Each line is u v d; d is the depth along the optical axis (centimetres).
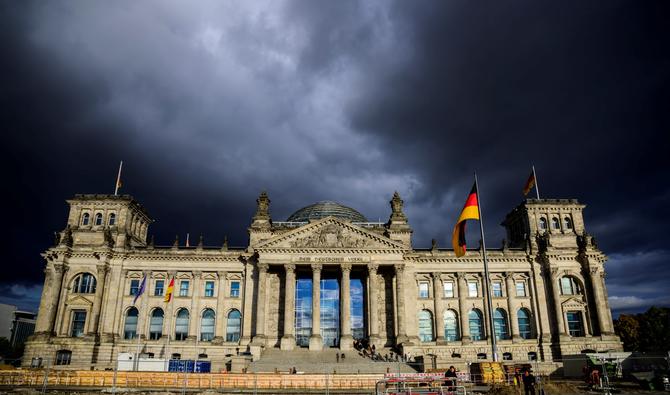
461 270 12000
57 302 10975
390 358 10075
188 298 11538
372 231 11325
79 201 12094
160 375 6775
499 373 6384
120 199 12138
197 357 10931
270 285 11612
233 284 11762
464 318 11612
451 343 11306
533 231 12394
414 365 9238
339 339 11356
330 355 10175
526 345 11400
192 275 11712
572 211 12606
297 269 11494
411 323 11281
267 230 12038
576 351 11181
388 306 11581
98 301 11112
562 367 8656
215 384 6788
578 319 11694
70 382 6681
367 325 11200
